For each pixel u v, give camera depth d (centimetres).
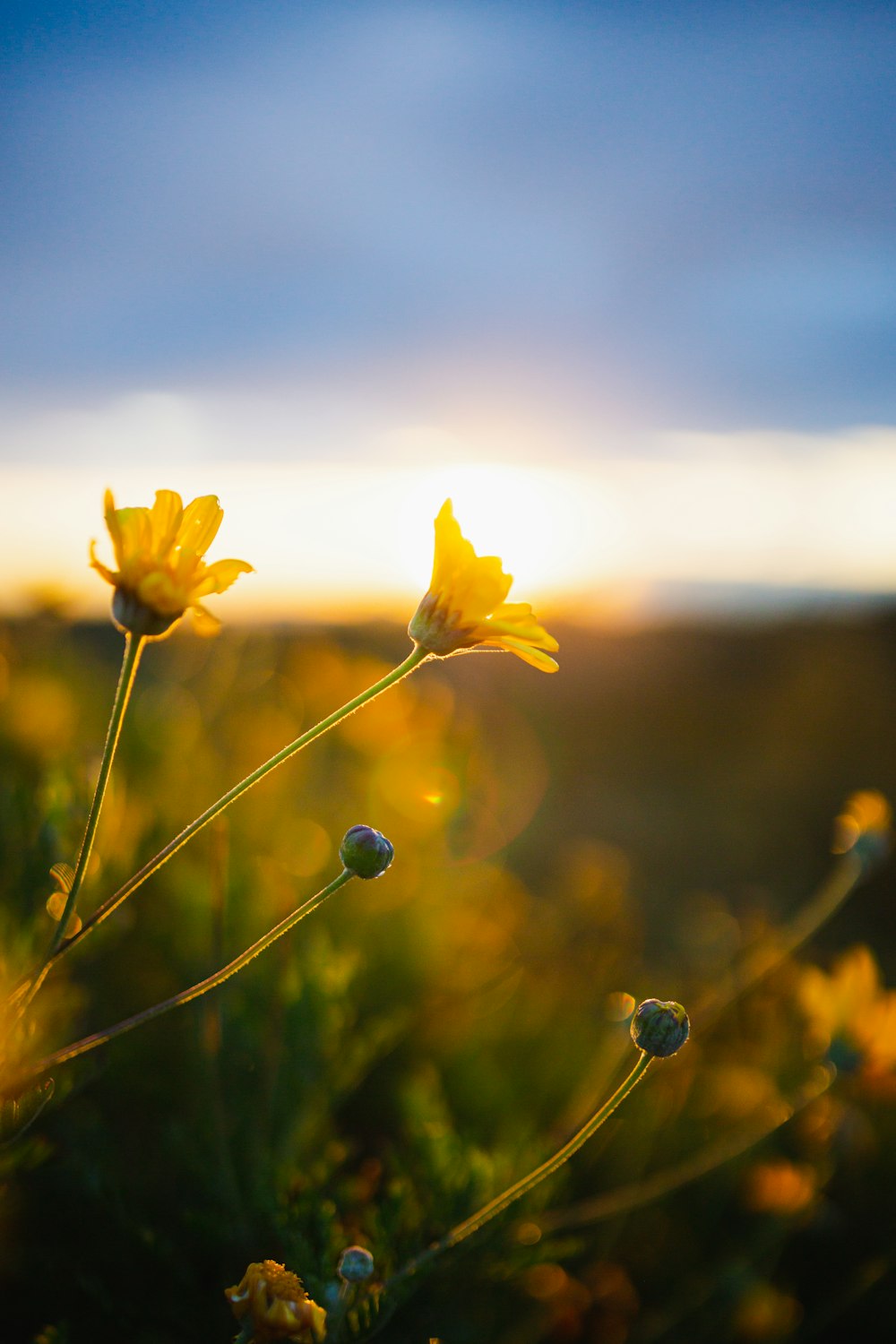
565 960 56
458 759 54
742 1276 37
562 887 73
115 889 35
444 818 53
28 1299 30
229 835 45
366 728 56
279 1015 34
